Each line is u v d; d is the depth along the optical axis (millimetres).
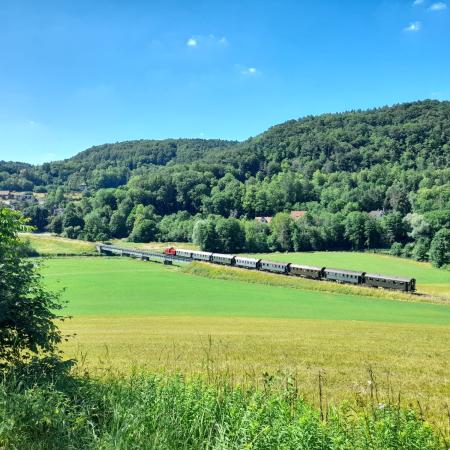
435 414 11234
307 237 125938
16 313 8711
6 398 7141
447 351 24312
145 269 89625
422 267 93750
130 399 7582
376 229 125125
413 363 20578
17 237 9633
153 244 140000
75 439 6629
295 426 6027
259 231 131000
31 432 6793
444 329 34719
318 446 5836
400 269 90500
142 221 148375
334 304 53656
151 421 6844
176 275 80938
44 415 6762
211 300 57000
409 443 5941
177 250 101625
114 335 30016
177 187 186000
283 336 29578
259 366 18547
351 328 34781
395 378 17078
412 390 14992
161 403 7199
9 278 8781
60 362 8930
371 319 42781
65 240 136375
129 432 6410
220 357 20422
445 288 67562
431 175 174375
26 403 6941
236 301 56125
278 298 58281
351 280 66250
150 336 29359
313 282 68375
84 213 171250
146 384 7988
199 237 125688
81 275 80375
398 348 25016
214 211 176500
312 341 27125
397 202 149625
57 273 83250
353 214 127125
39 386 8047
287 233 125500
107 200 176625
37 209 164625
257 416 6312
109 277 77938
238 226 126188
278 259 104000
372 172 191875
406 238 124062
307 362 20188
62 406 7309
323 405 10766
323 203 172000
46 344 8719
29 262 9383
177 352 22094
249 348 24047
